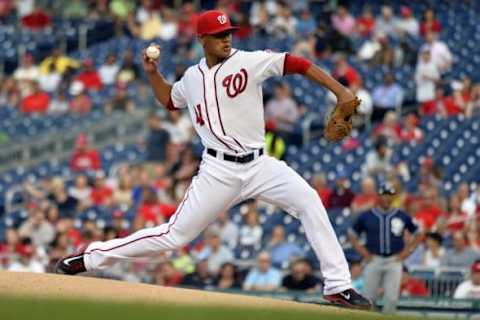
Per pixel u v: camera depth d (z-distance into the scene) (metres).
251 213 55.97
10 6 84.75
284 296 48.16
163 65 76.19
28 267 54.47
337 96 27.94
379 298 44.75
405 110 71.44
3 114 74.38
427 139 68.69
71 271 30.03
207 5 82.56
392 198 44.19
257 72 28.19
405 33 78.56
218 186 28.66
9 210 66.44
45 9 84.19
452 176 67.12
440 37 80.12
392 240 44.06
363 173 64.88
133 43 79.56
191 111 29.16
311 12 80.44
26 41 82.00
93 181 65.62
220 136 28.39
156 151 68.94
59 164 71.00
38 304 21.83
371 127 69.62
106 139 72.00
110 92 74.50
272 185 28.59
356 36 77.50
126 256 29.66
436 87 71.88
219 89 28.31
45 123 73.56
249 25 78.19
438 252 51.72
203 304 25.22
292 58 28.14
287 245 55.09
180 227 29.05
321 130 69.38
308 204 28.31
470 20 82.19
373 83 73.50
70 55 80.94
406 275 49.38
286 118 68.19
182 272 51.38
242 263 51.16
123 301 24.36
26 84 75.38
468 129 70.25
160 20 80.06
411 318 25.53
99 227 57.56
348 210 58.59
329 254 28.30
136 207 61.19
